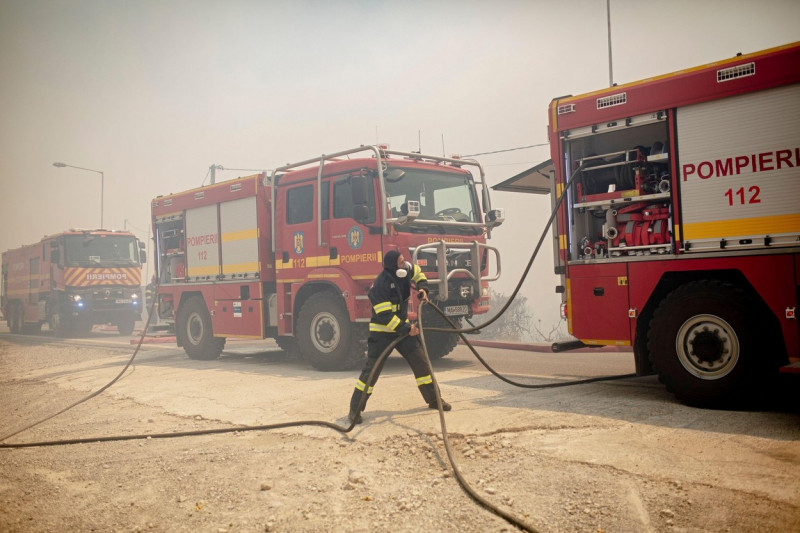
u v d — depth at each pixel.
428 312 9.53
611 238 6.84
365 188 9.11
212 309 12.50
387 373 9.38
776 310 5.68
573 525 3.63
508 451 4.89
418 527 3.79
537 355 11.71
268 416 6.75
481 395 7.05
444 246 9.26
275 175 11.04
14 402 9.04
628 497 3.89
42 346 18.34
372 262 9.31
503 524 3.72
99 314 22.50
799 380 7.04
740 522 3.48
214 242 12.52
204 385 9.12
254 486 4.66
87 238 22.59
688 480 4.05
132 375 10.79
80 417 7.54
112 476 5.13
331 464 5.01
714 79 6.11
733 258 5.95
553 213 7.29
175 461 5.39
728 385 5.82
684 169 6.29
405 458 5.03
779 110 5.76
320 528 3.87
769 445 4.63
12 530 4.15
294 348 12.80
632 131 6.87
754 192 5.86
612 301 6.82
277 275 10.98
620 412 5.86
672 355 6.21
